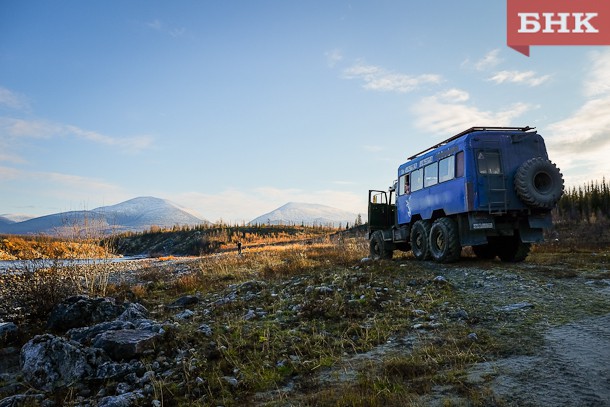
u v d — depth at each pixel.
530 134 11.50
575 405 3.70
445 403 3.98
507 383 4.28
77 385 5.43
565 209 47.03
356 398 4.18
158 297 11.58
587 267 10.53
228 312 8.82
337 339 6.48
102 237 12.20
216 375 5.30
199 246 93.69
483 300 7.73
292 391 4.79
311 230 102.94
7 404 4.92
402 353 5.57
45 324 8.45
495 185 11.11
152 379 5.20
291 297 9.55
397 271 11.09
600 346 4.98
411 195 14.39
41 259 11.02
